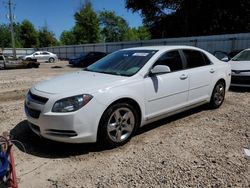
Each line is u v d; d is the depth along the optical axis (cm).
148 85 443
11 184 281
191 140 438
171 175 328
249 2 2950
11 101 757
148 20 3900
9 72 1839
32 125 411
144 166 351
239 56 974
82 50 4050
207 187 303
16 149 405
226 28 3117
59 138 375
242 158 373
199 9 3175
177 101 502
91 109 375
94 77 439
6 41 6588
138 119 439
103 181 318
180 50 527
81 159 374
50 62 3534
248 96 783
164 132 475
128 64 473
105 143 397
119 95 399
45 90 399
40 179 326
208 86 580
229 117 564
